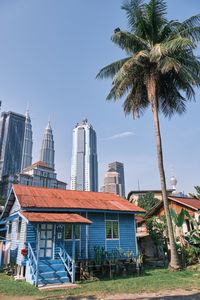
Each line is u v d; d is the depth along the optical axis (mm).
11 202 18422
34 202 14914
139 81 18609
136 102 18750
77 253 15633
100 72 18922
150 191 48781
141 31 18328
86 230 16641
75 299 8844
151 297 9023
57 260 13211
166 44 15414
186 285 10930
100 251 16500
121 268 15383
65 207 15375
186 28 16906
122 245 17609
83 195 19812
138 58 16281
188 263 18016
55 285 11094
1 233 22266
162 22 18141
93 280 12906
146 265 19609
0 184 160750
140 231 27766
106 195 21812
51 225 15227
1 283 11703
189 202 23719
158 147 17125
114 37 17531
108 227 17609
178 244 19203
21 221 15562
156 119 17453
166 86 18828
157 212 26594
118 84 18922
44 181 160500
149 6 17484
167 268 16812
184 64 17219
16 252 15367
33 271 11797
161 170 16797
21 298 9047
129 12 17766
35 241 14391
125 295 9391
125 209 18203
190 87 17656
